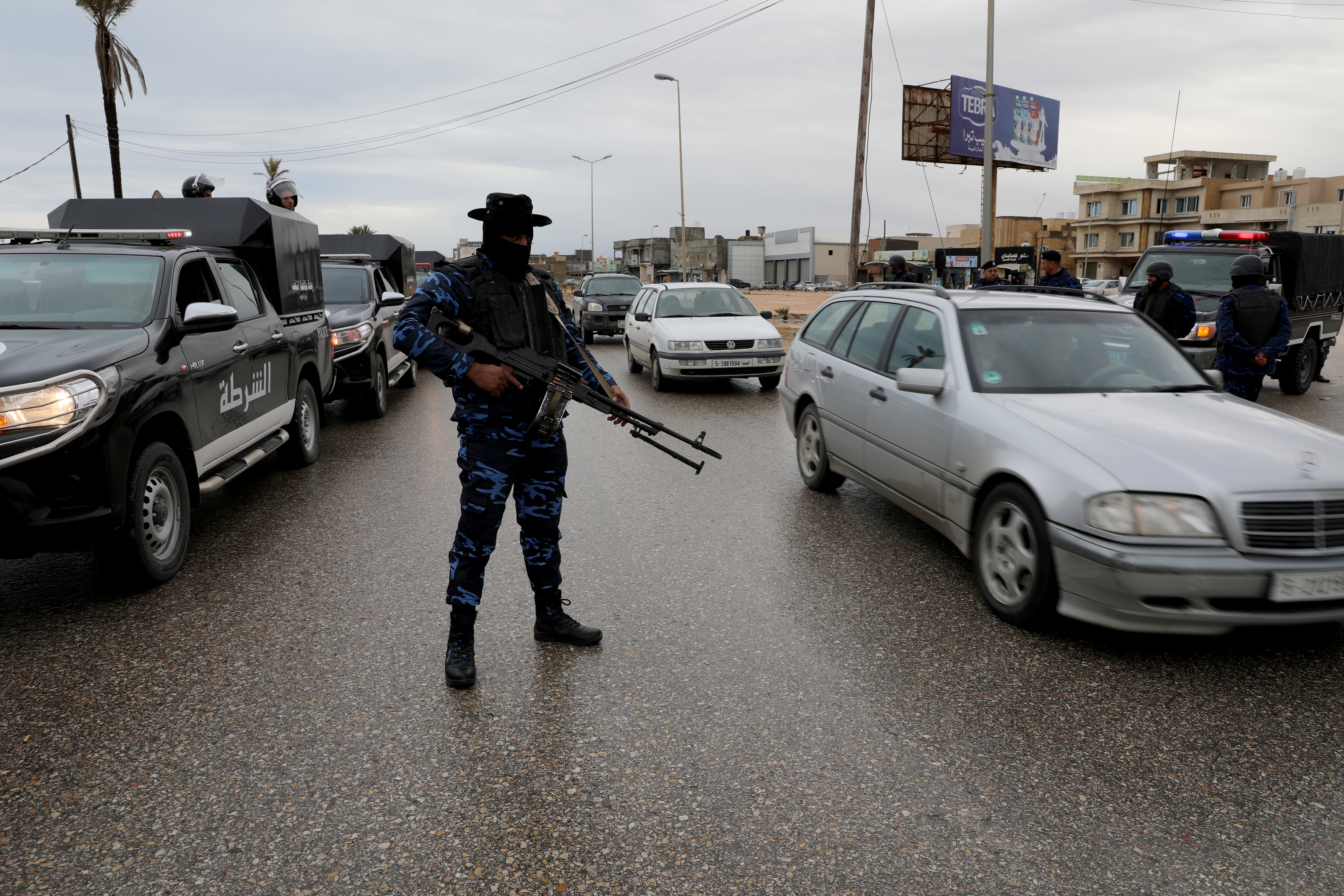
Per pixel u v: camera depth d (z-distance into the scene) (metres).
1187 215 81.81
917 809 2.71
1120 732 3.18
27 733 3.17
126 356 4.48
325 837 2.57
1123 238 83.56
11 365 4.04
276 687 3.52
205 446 5.31
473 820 2.66
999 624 4.17
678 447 8.62
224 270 6.35
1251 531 3.47
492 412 3.48
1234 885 2.38
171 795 2.79
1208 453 3.74
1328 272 13.01
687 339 12.57
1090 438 3.95
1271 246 12.15
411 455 8.35
